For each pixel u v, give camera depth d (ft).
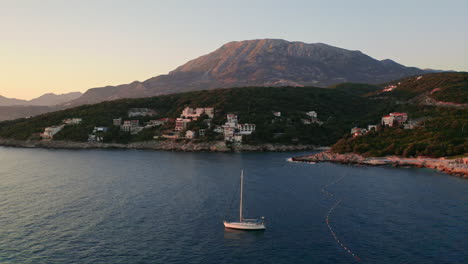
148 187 435.53
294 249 261.24
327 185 450.71
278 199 385.29
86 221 311.88
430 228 299.17
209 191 417.90
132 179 482.28
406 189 426.92
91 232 287.28
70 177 493.36
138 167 583.17
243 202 372.58
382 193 409.28
